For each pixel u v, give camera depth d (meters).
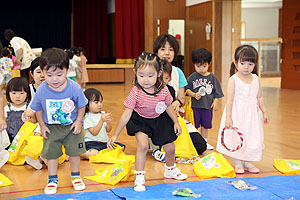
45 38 17.14
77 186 2.50
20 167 3.09
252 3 17.75
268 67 15.37
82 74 9.78
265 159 3.26
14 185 2.62
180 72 3.52
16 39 7.34
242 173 2.88
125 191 2.40
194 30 13.01
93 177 2.74
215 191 2.43
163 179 2.73
